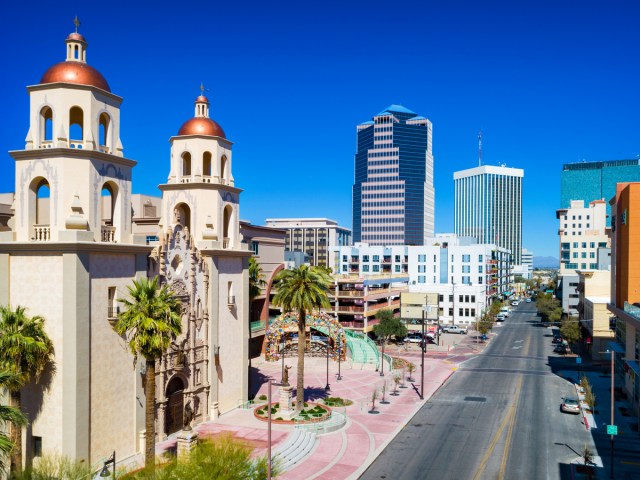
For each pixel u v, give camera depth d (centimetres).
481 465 3847
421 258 14188
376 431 4591
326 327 7756
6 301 3406
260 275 7812
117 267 3634
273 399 5419
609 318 8300
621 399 5762
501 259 18512
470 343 10094
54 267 3331
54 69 3500
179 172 4853
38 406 3344
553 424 4875
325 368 7288
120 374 3650
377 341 9988
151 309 3142
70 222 3328
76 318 3259
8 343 3000
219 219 4822
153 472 2731
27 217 3450
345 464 3816
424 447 4231
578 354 8825
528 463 3891
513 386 6456
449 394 6028
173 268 4256
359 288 9781
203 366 4591
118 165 3719
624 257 5875
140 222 6800
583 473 3703
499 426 4806
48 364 3309
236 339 5047
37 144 3475
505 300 19275
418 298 10788
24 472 2669
